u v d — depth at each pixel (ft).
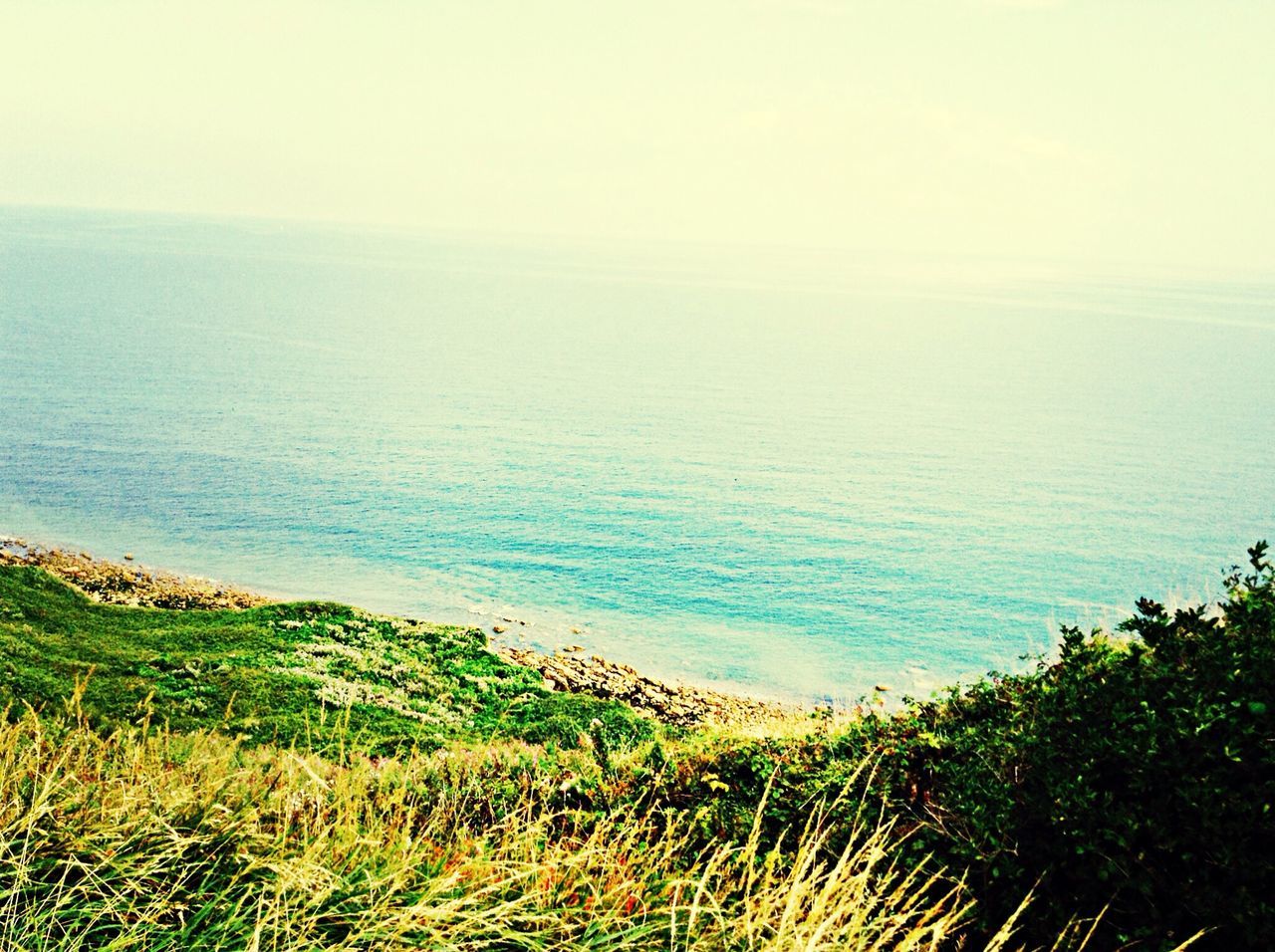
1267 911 12.85
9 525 196.95
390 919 11.46
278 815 14.39
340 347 590.14
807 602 177.88
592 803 24.36
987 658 149.28
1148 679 17.28
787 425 396.98
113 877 11.59
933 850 18.34
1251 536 243.60
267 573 178.19
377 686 90.63
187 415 349.20
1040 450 360.69
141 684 77.71
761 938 12.09
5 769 13.25
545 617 159.12
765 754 26.45
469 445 327.88
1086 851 15.21
